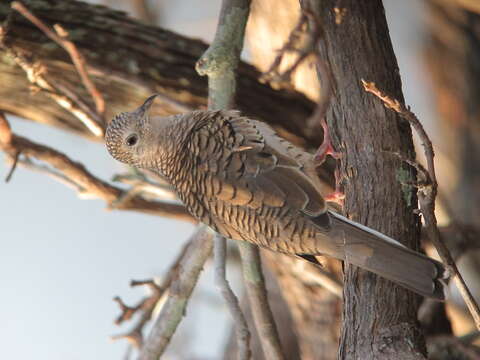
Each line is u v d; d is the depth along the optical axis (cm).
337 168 874
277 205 845
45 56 1052
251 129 884
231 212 877
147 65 1094
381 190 810
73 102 1056
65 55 1058
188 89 1109
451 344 1055
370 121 819
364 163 817
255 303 980
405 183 808
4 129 1052
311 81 1194
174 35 1128
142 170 1191
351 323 800
